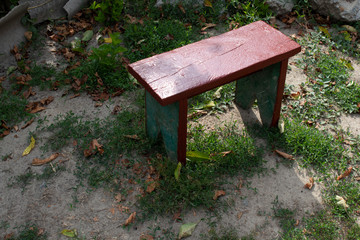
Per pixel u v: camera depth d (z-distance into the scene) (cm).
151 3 587
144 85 325
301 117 435
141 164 376
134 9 584
